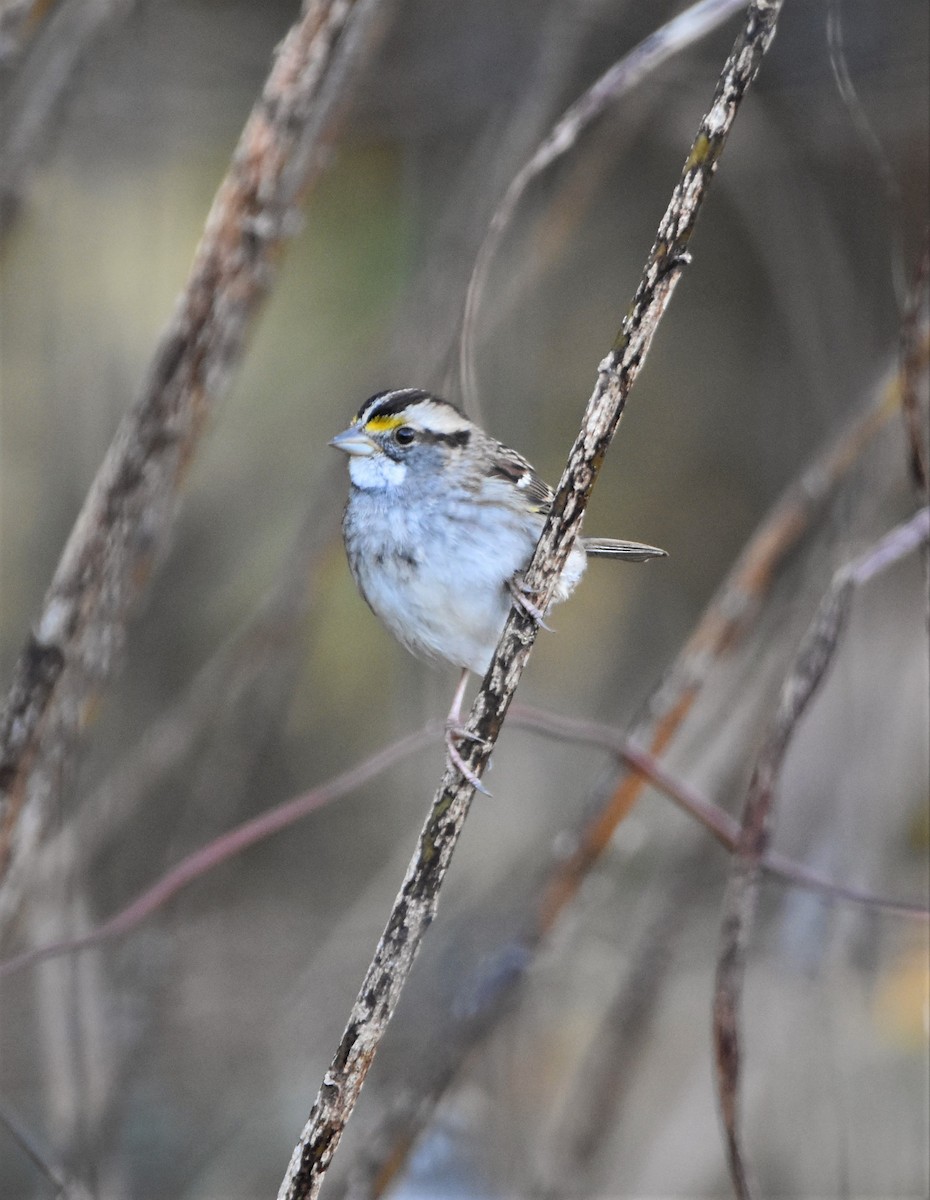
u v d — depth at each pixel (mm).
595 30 11211
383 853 14039
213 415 7559
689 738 10023
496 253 11664
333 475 10180
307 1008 11539
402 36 12203
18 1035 10875
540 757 13938
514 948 8289
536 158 6223
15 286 12250
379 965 5039
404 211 13102
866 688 10234
